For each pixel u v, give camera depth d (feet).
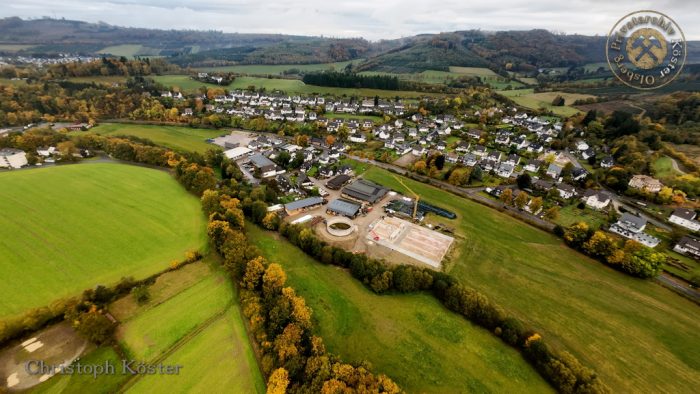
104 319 192.54
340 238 304.91
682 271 275.39
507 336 201.36
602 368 187.83
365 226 327.06
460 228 326.85
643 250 268.00
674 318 226.17
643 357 195.93
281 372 161.17
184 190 373.81
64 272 240.12
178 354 185.37
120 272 244.22
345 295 235.81
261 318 197.98
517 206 369.30
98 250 264.11
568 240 301.22
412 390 172.96
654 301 240.94
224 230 268.21
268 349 181.78
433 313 223.30
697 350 202.08
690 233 327.06
